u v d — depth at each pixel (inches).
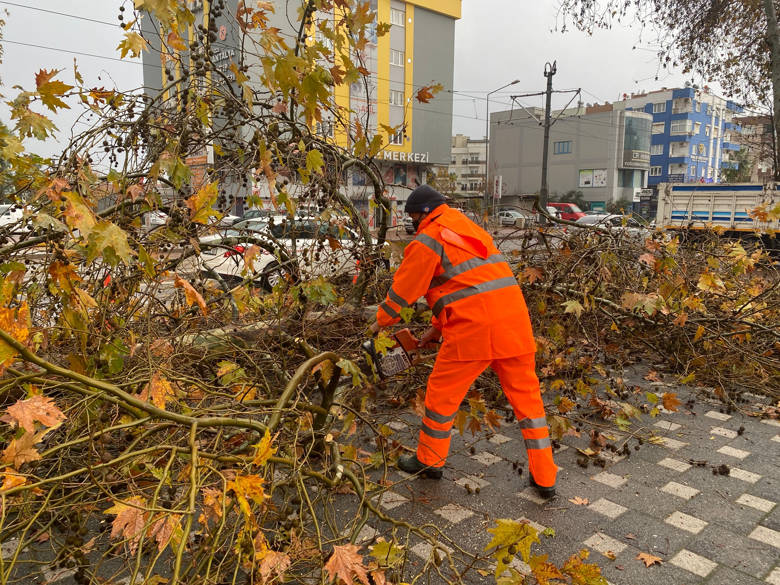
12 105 109.1
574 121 2304.4
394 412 155.2
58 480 64.6
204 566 84.7
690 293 211.0
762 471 133.1
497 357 114.3
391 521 92.4
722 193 547.2
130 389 108.6
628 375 208.2
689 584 91.7
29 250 119.6
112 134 128.6
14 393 101.1
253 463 71.0
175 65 134.9
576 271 203.6
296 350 150.3
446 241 114.7
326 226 156.9
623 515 113.3
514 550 77.0
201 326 139.6
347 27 132.4
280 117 146.3
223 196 139.1
